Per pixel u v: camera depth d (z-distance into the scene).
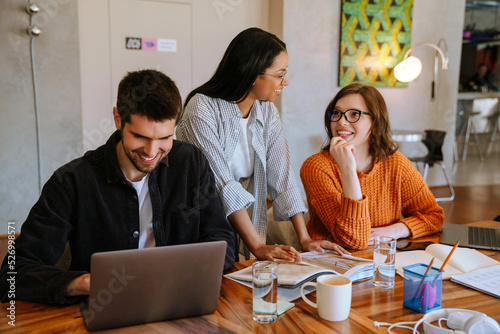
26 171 4.08
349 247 1.69
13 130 3.99
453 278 1.37
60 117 4.13
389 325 1.09
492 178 6.56
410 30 5.52
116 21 4.42
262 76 1.73
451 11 5.77
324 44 5.18
